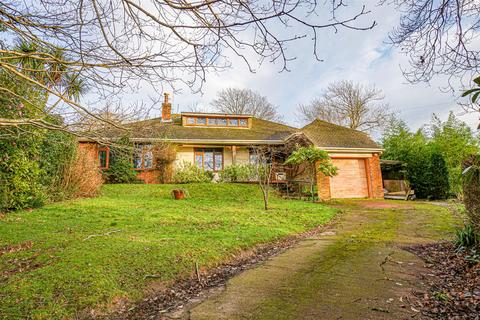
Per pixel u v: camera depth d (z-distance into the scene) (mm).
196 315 2779
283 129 20688
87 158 11117
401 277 3639
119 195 11727
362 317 2596
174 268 3936
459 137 16219
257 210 9211
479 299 2855
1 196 7156
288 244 5816
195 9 2479
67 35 2971
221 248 4859
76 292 3088
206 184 14414
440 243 5297
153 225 6430
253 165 16078
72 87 3297
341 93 30344
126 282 3449
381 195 15602
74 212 7629
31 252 4266
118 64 2934
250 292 3309
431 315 2607
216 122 19406
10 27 2752
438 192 14922
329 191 14320
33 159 8344
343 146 15562
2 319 2562
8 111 4234
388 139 19562
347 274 3791
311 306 2861
